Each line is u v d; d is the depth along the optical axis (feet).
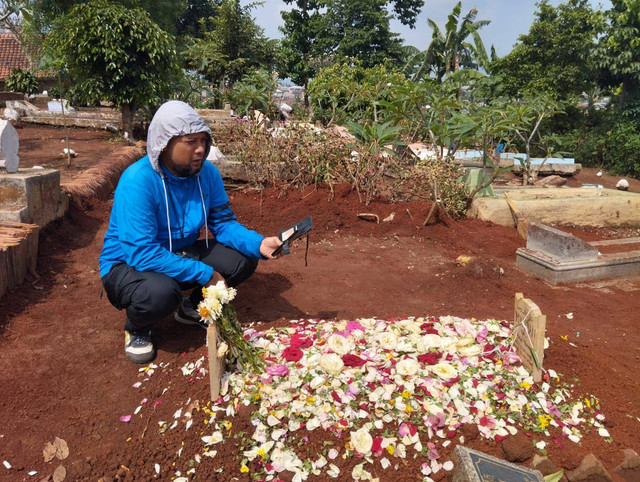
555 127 63.82
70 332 10.30
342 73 54.65
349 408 7.23
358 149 19.76
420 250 16.15
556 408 7.53
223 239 9.90
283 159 19.97
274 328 9.41
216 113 39.88
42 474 6.81
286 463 6.63
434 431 7.07
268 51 69.51
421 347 8.37
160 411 7.83
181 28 92.84
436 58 65.26
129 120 35.65
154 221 8.58
